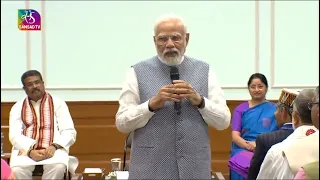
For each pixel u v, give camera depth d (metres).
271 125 4.03
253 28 5.18
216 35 5.18
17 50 5.05
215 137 5.00
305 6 5.15
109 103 5.02
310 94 2.07
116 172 3.43
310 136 2.04
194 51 5.18
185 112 2.16
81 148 5.00
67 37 5.11
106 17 5.12
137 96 2.22
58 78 5.12
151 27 5.15
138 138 2.19
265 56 5.20
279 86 5.17
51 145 3.89
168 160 2.15
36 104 4.07
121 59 5.16
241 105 4.23
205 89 2.22
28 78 4.02
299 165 1.98
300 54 5.18
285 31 5.17
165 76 2.22
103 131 5.01
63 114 4.08
